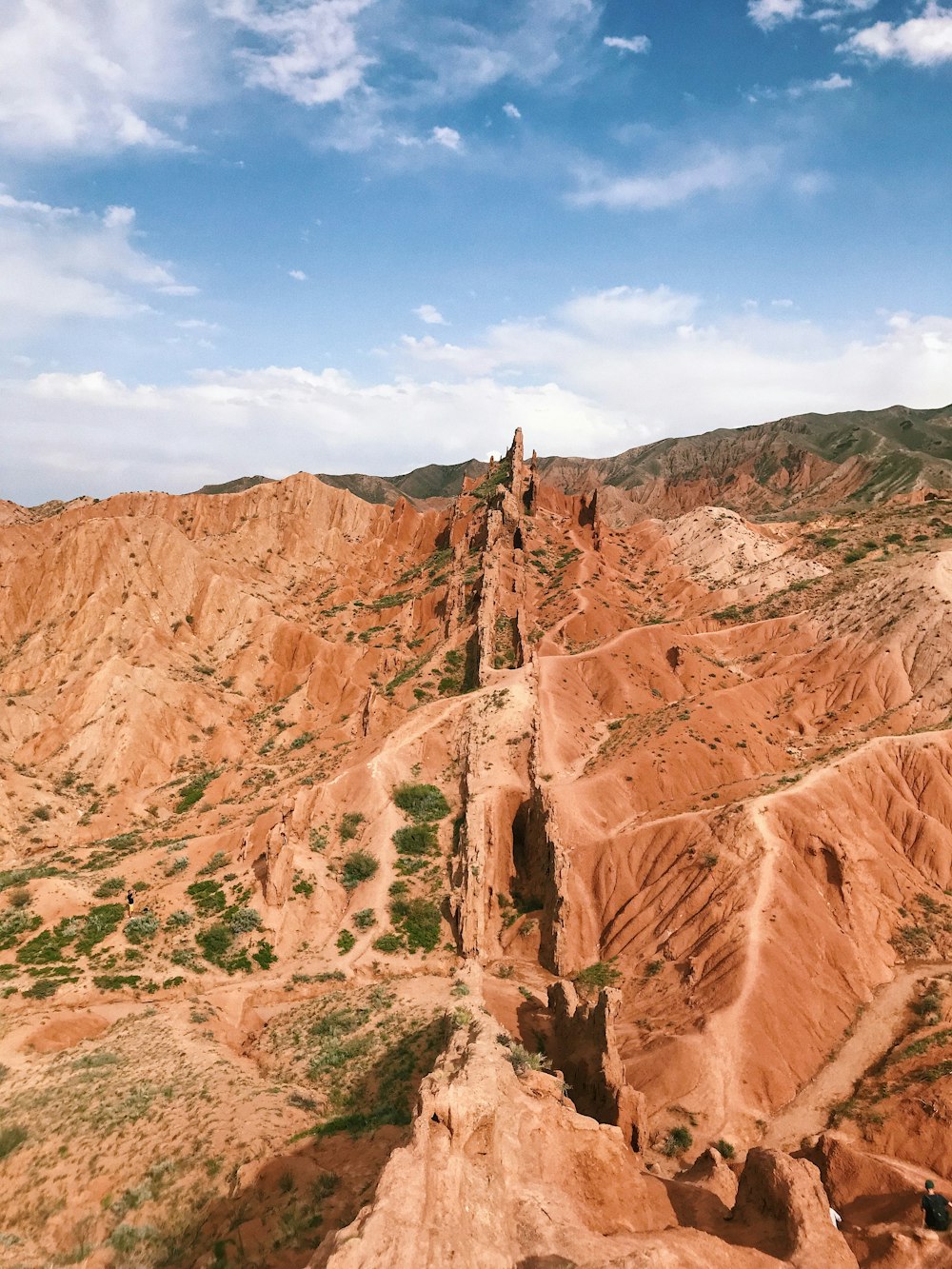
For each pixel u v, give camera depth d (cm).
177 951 6644
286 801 8275
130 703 11088
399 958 6850
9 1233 3231
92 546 13050
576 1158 3055
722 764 9125
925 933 6875
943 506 17638
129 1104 4091
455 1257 2231
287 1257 2766
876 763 8388
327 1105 4409
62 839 9294
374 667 12669
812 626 13062
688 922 6706
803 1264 2672
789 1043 5606
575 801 8262
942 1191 3931
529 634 12225
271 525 16488
